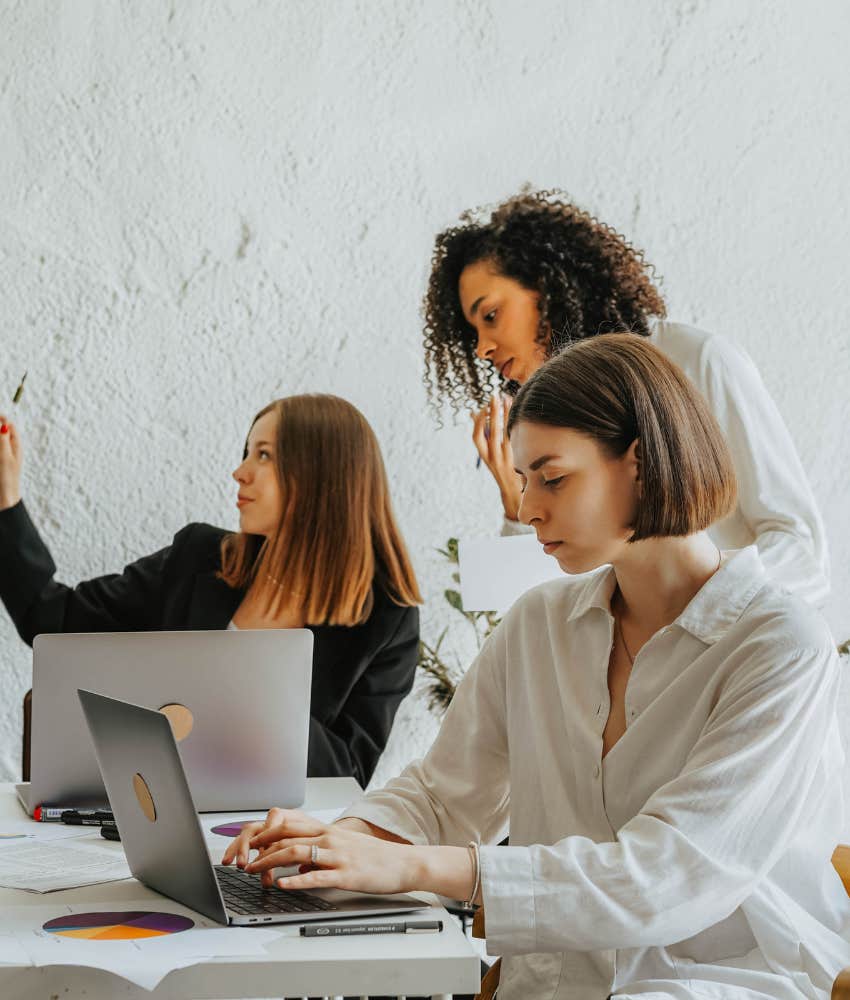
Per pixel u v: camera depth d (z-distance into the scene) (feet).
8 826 5.39
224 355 10.30
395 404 10.51
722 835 3.76
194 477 10.25
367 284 10.48
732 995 3.74
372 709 9.27
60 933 3.52
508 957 4.40
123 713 3.78
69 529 10.04
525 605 4.86
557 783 4.48
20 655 9.86
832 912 4.28
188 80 10.26
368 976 3.30
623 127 10.72
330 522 9.64
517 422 4.24
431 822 4.79
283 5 10.37
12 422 9.93
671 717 4.20
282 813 3.97
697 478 4.06
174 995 3.23
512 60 10.62
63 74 10.09
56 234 10.08
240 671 5.67
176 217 10.25
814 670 3.97
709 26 10.78
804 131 10.87
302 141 10.40
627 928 3.62
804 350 10.84
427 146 10.53
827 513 10.82
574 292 10.49
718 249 10.77
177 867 3.80
